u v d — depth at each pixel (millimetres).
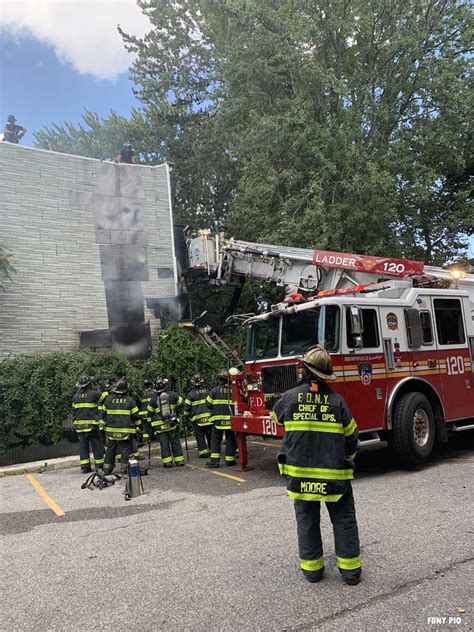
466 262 16406
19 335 12078
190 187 22109
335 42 16656
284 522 5254
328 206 14695
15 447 10422
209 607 3434
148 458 10078
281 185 15508
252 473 8094
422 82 15797
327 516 5438
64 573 4281
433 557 4016
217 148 20719
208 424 9508
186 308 14375
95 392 9398
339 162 14930
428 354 8055
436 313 8359
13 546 5172
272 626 3117
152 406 9117
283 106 15805
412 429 7453
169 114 22172
